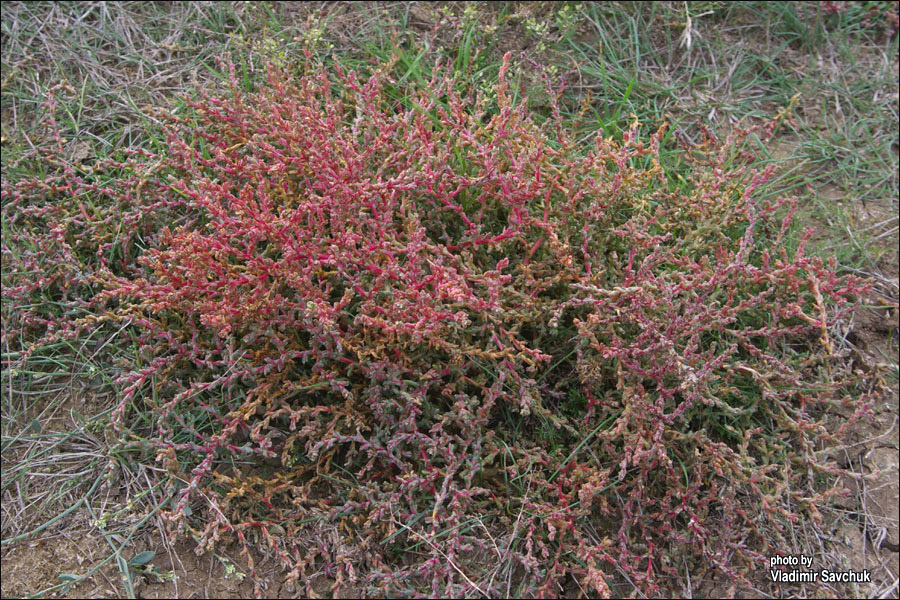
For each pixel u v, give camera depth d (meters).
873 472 3.40
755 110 4.59
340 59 4.27
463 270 3.13
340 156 3.32
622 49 4.62
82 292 3.45
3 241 3.53
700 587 3.00
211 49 4.32
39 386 3.28
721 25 4.92
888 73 4.79
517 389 3.12
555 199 3.47
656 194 3.65
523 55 4.31
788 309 3.28
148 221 3.51
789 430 3.34
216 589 2.81
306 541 2.93
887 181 4.36
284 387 3.00
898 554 3.21
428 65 4.35
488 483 3.12
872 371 3.61
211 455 2.88
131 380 3.02
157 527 2.91
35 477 3.05
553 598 2.82
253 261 2.93
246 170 3.21
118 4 4.45
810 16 5.00
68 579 2.78
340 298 3.22
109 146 3.91
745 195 3.57
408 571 2.82
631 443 2.93
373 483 2.92
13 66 4.16
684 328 3.06
